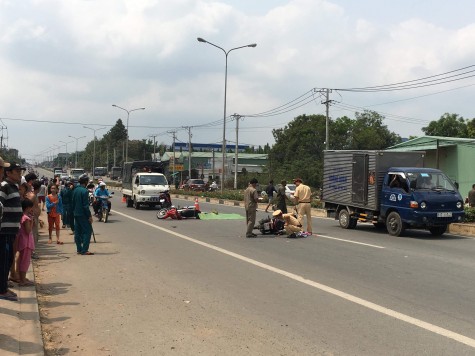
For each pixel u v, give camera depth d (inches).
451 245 522.0
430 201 575.8
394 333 222.8
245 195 594.6
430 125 2156.7
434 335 219.9
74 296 295.3
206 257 438.6
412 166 654.5
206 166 3631.9
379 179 638.5
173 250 482.6
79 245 457.7
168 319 246.8
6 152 4202.8
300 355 195.2
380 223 674.8
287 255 450.0
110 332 226.8
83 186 466.6
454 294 297.6
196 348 204.1
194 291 306.3
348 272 366.9
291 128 2775.6
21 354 188.1
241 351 199.9
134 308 267.6
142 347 206.1
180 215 850.8
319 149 2635.3
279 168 2481.5
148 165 1219.9
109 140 5556.1
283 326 233.9
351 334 221.5
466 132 2059.5
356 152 681.0
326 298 287.6
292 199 631.8
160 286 321.1
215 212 925.8
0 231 257.6
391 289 310.8
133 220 828.0
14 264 308.7
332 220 859.4
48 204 532.7
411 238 586.6
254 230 661.9
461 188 1315.2
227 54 1560.0
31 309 252.5
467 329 228.7
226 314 254.8
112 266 394.9
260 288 314.0
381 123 2847.0
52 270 378.3
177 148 4493.1
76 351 202.1
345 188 706.8
